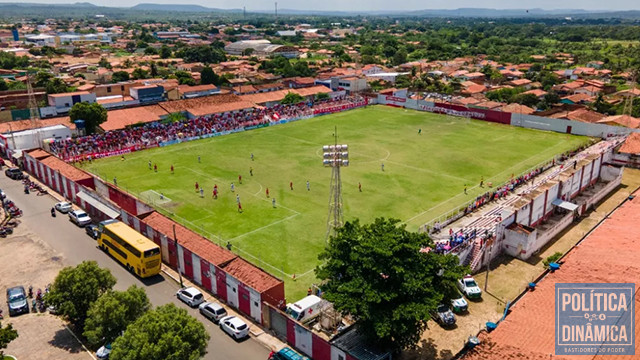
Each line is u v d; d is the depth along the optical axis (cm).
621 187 8894
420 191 8456
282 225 7044
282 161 10269
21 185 9050
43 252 6347
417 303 3822
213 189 8519
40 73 18050
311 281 5559
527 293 4556
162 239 6028
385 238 4022
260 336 4656
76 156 10194
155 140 11388
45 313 5031
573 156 10369
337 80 18500
